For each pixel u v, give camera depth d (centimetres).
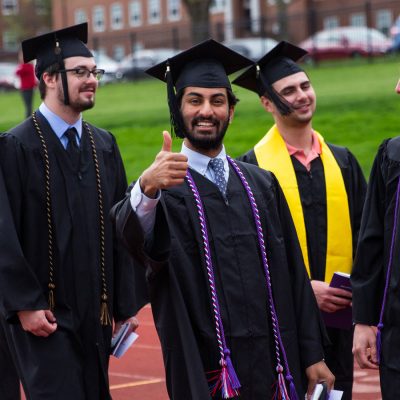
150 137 3581
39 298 1025
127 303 1116
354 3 8706
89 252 1076
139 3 11400
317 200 1163
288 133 1185
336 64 5881
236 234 941
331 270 1156
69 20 12069
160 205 884
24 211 1066
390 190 971
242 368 919
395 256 952
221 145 971
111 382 1462
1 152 1068
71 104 1083
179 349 909
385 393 959
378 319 986
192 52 977
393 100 3747
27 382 1039
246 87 1248
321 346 966
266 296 946
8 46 12381
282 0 9362
